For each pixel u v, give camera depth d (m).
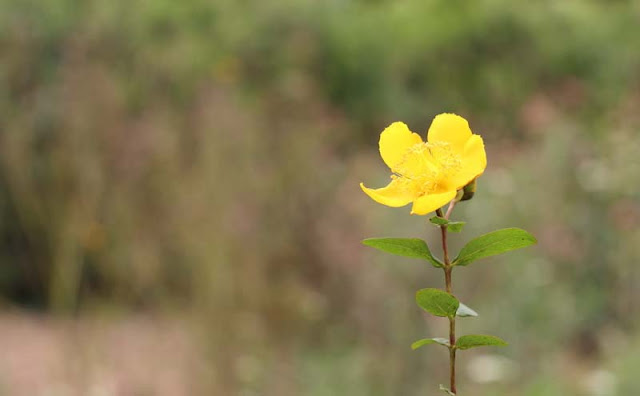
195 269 7.21
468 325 7.23
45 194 8.98
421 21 14.41
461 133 2.04
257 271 7.18
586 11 15.03
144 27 10.45
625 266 8.41
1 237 10.08
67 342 7.02
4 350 8.41
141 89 9.86
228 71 9.91
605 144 9.28
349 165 9.95
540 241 8.45
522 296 7.58
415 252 1.94
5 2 10.10
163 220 8.05
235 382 6.74
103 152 8.47
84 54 9.38
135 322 8.26
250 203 7.62
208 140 7.86
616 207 8.60
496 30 14.49
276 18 12.65
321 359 7.06
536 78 14.49
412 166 2.02
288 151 8.72
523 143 12.32
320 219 8.24
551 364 7.30
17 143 9.11
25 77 9.63
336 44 13.00
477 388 6.87
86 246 8.07
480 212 8.12
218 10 12.19
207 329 6.84
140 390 6.74
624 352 7.08
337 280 7.76
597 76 14.49
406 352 6.91
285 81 11.12
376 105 13.23
